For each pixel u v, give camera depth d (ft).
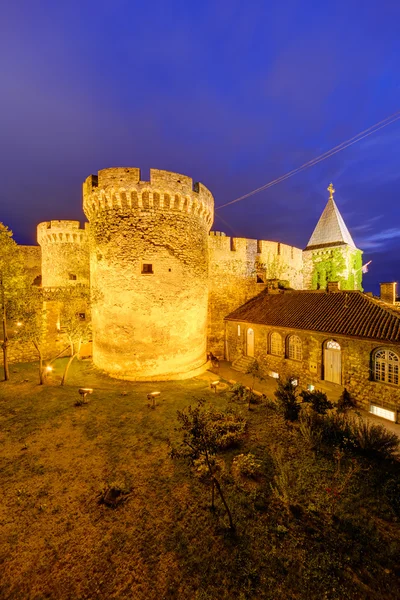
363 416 50.26
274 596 17.65
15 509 24.34
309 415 40.19
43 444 34.47
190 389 57.31
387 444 32.86
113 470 30.01
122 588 18.24
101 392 52.85
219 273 98.89
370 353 51.70
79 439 35.96
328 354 59.72
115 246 60.23
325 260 123.03
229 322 91.76
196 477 28.94
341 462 31.40
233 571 19.24
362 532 22.33
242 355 85.35
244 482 28.17
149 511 24.53
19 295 54.39
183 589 18.16
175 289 63.21
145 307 60.59
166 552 20.70
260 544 21.21
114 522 23.34
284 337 69.21
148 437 36.83
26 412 42.57
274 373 71.56
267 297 91.71
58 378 60.64
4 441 34.71
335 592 17.87
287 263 119.85
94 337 67.87
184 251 64.54
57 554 20.48
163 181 59.98
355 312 60.34
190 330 67.10
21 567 19.47
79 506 24.98
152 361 61.72
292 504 24.43
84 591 18.04
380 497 26.12
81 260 99.40
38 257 133.80
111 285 61.11
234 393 53.67
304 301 75.77
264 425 41.01
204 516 23.98
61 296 58.44
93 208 63.10
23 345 75.31
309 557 20.17
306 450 33.96
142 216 59.93
